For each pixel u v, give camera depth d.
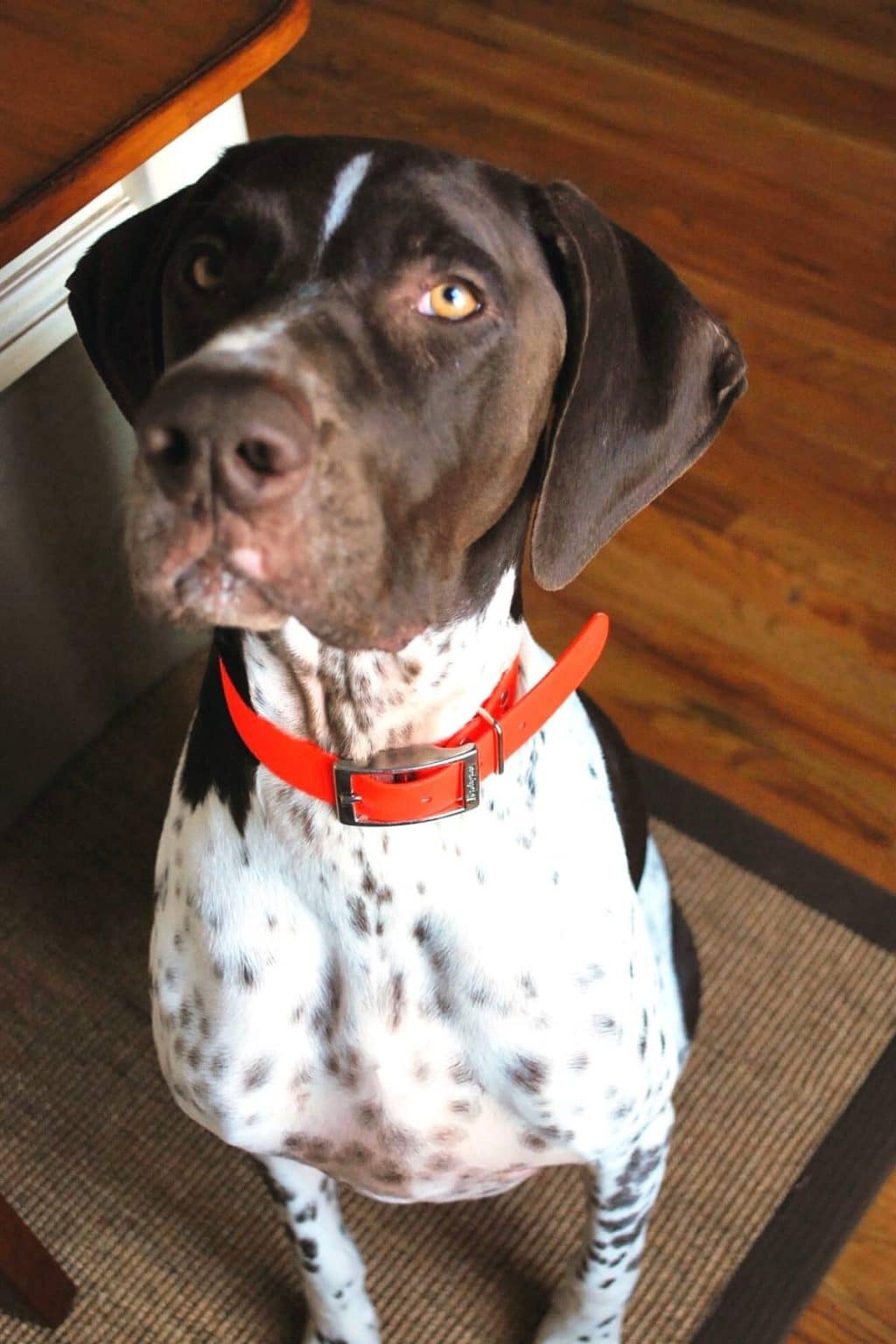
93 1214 2.08
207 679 1.54
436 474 1.25
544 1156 1.64
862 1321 1.96
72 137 1.83
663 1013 1.72
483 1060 1.52
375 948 1.46
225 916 1.48
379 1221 2.07
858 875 2.41
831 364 3.21
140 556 1.13
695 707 2.64
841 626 2.76
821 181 3.65
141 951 2.36
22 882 2.44
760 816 2.49
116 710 2.64
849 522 2.92
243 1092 1.55
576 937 1.50
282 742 1.38
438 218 1.23
